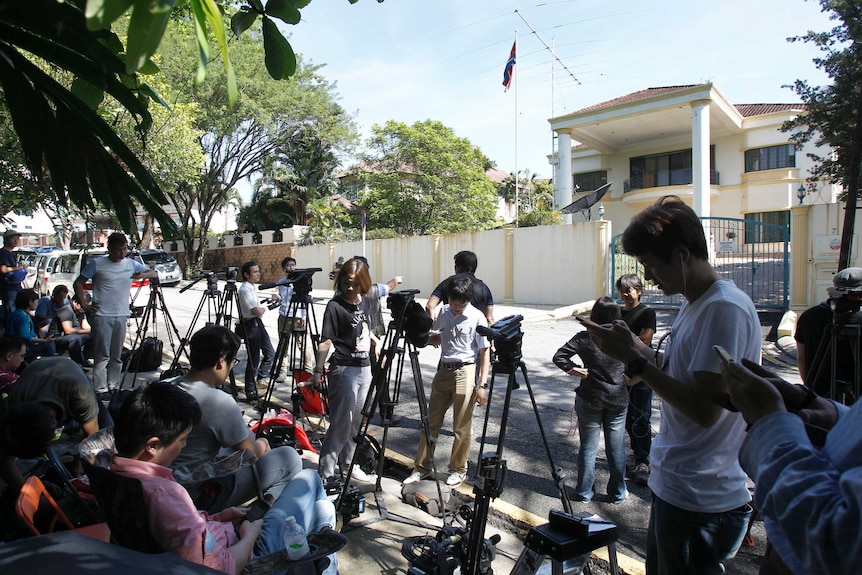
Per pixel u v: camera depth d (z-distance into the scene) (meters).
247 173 28.97
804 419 1.42
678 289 1.96
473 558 2.49
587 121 21.55
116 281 6.16
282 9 1.89
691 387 1.81
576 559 2.11
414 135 25.86
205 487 2.97
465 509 2.95
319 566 2.43
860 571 0.97
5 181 6.88
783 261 12.41
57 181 2.74
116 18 0.91
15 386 3.54
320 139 27.50
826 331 3.69
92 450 2.88
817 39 12.61
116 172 2.77
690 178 25.56
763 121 24.34
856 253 10.84
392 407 3.68
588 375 3.95
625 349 1.88
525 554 2.14
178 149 15.27
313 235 25.66
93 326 6.11
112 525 2.03
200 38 1.06
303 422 5.30
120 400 4.11
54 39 2.14
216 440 2.99
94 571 1.54
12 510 2.52
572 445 5.18
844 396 3.60
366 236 23.92
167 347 9.45
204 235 29.27
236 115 22.98
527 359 8.80
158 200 2.92
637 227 1.95
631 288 4.27
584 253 15.05
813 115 13.40
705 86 19.22
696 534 1.95
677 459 1.98
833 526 1.01
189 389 2.95
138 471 2.07
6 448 2.62
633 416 4.42
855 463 1.11
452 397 4.32
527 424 5.75
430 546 2.69
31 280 18.59
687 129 24.27
